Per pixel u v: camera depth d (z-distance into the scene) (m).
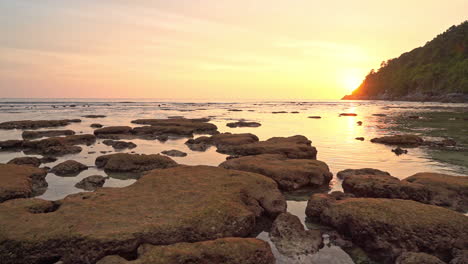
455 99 143.25
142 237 9.76
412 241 10.03
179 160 24.20
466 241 9.85
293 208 14.42
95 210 11.42
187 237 10.29
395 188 14.45
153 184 14.64
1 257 9.03
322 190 17.09
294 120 62.91
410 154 26.55
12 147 29.77
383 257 10.12
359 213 11.38
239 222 11.34
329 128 47.41
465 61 153.00
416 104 139.88
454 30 184.12
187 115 77.75
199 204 12.02
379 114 76.69
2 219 10.49
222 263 8.80
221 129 46.88
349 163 23.11
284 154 24.67
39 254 9.20
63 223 10.28
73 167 20.41
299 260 9.92
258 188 14.62
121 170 20.58
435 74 169.75
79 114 76.44
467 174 19.59
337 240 11.10
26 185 15.44
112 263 8.48
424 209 11.27
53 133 38.62
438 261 8.84
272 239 11.22
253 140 32.31
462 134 38.94
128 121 58.09
